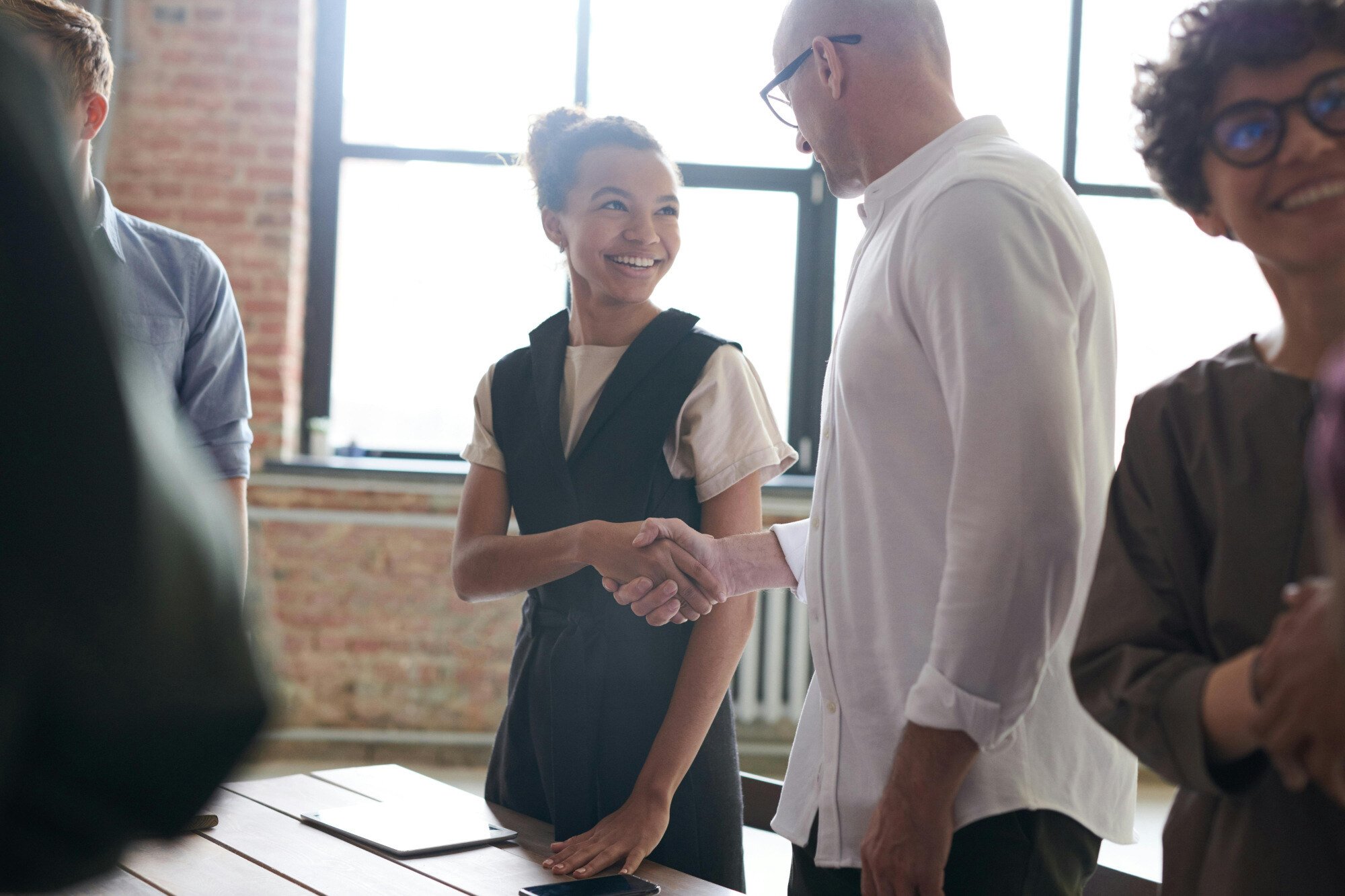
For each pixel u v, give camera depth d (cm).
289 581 472
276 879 129
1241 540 80
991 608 103
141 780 52
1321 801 74
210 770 54
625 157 160
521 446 165
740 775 162
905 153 128
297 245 488
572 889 124
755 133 516
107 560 49
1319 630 62
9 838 51
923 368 116
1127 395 505
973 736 103
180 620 52
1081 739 116
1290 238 76
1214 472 83
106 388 50
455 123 514
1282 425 80
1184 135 80
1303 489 78
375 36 511
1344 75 73
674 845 151
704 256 517
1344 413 45
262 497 470
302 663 473
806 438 518
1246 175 76
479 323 517
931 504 116
